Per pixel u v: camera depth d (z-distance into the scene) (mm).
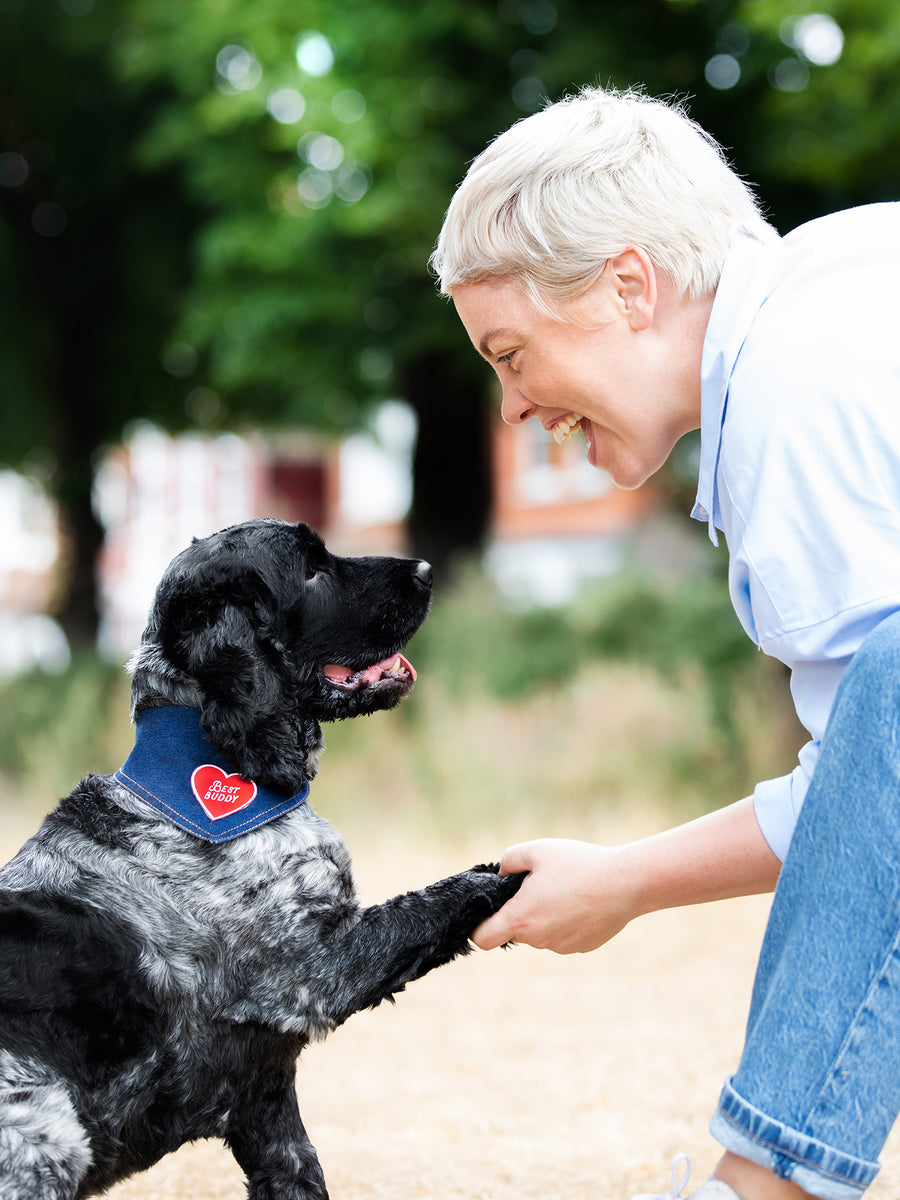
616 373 3234
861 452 2717
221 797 3562
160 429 21984
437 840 12305
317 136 13969
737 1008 7020
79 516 21719
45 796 15750
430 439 17531
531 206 3164
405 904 3562
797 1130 2486
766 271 3043
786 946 2615
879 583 2684
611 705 13562
